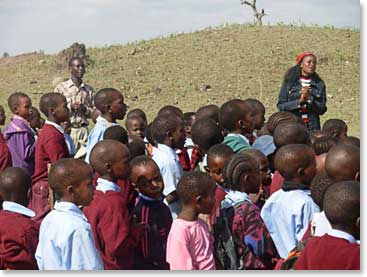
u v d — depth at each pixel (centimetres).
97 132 721
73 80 952
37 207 693
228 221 535
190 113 794
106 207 534
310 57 842
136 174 561
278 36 2716
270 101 2177
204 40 2747
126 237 534
